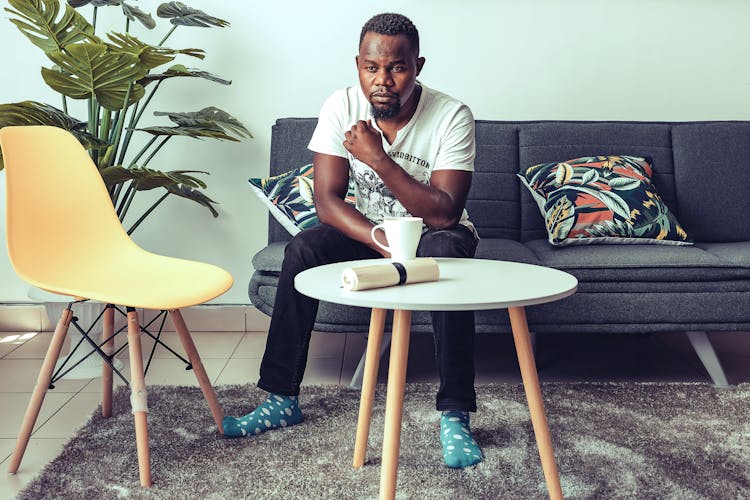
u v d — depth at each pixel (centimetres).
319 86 285
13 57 278
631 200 237
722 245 239
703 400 205
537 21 283
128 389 216
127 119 283
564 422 189
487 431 183
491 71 285
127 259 182
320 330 216
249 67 284
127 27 244
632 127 267
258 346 271
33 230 169
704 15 282
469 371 172
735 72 285
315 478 158
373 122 193
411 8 282
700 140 264
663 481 157
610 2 282
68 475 160
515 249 229
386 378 229
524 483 156
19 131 174
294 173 248
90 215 182
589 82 286
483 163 264
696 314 217
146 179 232
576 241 231
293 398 188
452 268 158
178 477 159
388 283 137
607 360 251
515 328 142
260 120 287
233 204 290
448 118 191
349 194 230
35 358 253
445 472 161
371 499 149
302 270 183
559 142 264
